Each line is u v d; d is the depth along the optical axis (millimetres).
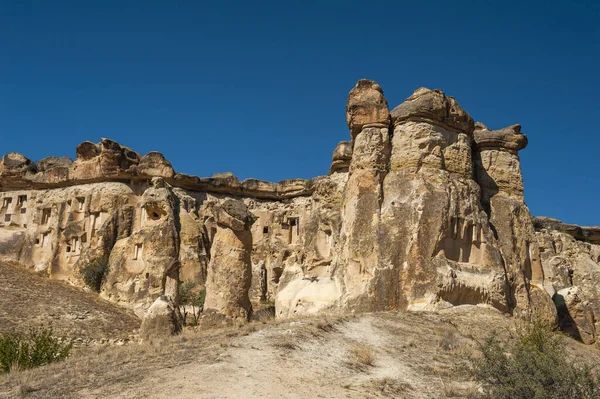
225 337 20281
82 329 38469
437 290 27734
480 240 30344
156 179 51688
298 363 17297
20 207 57562
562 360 16781
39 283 46906
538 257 33312
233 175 57438
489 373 16719
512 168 34656
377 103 32781
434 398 16156
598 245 52188
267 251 53625
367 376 17266
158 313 26078
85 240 51469
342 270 30938
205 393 14250
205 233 52250
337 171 43969
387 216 30031
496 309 28578
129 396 14078
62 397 14406
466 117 32750
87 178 54000
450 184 30531
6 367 22406
